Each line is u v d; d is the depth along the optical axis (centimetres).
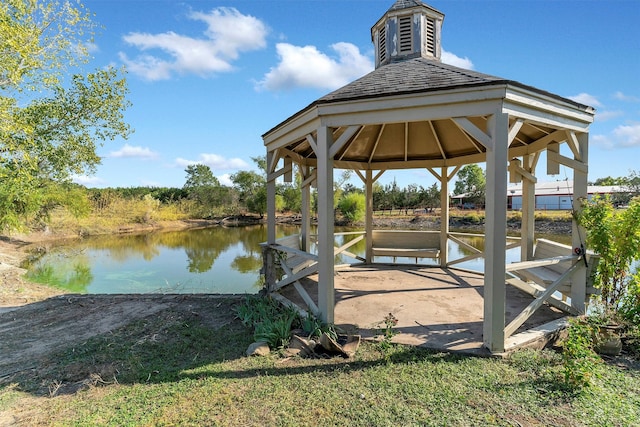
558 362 259
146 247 1447
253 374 257
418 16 453
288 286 506
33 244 1530
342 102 311
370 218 659
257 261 1084
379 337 308
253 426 195
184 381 251
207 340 338
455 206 3528
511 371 247
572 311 354
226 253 1270
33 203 1191
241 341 332
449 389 225
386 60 470
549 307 384
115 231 2134
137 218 2422
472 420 194
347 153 598
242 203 3222
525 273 431
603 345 287
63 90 996
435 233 643
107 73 1051
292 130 386
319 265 335
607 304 352
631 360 277
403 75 348
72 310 472
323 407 211
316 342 296
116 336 363
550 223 2022
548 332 305
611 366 266
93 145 1073
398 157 636
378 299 430
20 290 677
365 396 220
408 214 2809
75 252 1309
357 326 339
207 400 223
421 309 389
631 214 338
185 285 767
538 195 3169
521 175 484
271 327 332
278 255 471
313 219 2744
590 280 350
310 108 333
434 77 317
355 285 501
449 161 602
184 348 320
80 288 746
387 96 295
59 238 1748
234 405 216
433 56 464
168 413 210
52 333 384
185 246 1475
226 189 3206
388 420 196
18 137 819
